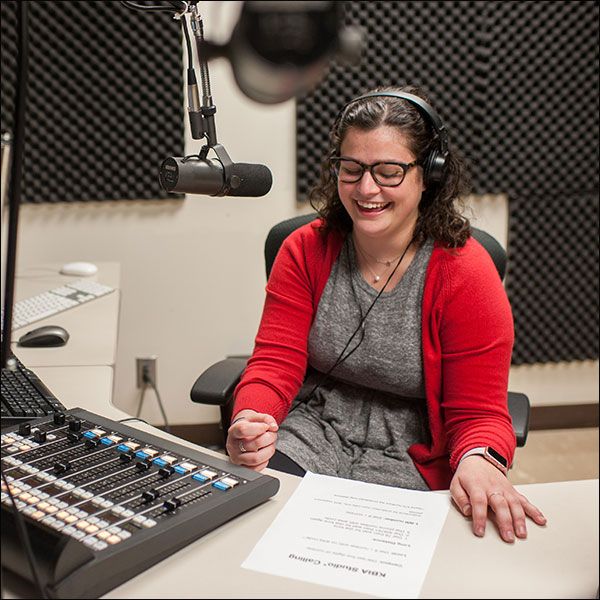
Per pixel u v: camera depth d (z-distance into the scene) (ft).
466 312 4.43
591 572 2.81
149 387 8.95
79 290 6.84
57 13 7.91
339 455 4.72
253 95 2.51
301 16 2.30
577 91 8.78
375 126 4.33
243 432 3.59
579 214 9.21
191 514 2.90
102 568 2.56
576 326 9.44
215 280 8.77
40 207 8.36
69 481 3.07
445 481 4.54
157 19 8.14
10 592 2.58
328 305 4.83
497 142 8.79
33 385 4.33
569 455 9.00
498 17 8.48
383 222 4.47
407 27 8.36
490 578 2.77
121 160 8.35
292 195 8.64
